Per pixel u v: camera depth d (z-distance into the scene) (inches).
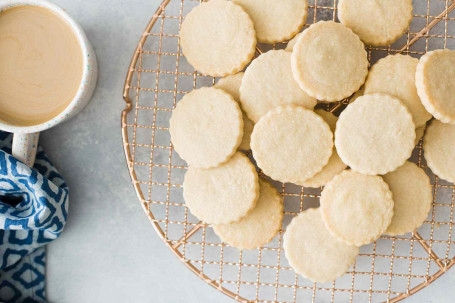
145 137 26.1
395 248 25.8
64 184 25.5
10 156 23.5
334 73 22.0
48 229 24.7
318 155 22.3
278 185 25.4
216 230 23.4
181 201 26.1
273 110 22.3
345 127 22.1
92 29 25.9
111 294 26.5
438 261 23.4
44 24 23.0
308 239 22.9
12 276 25.9
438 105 21.7
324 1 25.1
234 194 22.6
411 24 25.2
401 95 22.3
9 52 23.0
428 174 25.2
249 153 24.1
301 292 26.1
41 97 23.1
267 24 22.9
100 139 26.2
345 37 22.1
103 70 26.0
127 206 26.3
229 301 26.3
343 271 22.9
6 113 23.1
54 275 26.5
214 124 22.3
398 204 22.8
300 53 22.0
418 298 26.1
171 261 26.4
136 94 24.5
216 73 22.8
